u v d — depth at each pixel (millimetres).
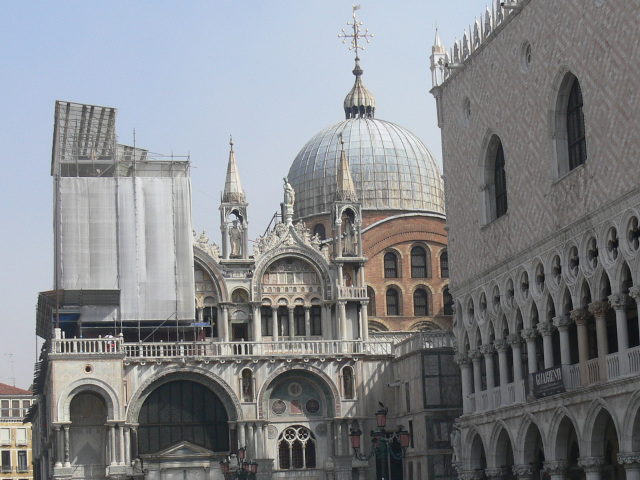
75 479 80250
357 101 114250
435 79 72625
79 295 84125
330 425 84812
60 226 85375
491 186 65688
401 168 106500
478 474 68250
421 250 102062
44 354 92125
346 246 91438
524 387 60719
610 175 51312
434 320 100875
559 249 56344
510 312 62250
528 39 59375
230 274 88625
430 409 80125
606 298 53188
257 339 87812
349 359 85375
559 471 57312
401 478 85250
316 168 108312
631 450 50594
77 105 87250
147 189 87125
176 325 85938
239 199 89438
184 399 83625
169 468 80750
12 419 155250
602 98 51906
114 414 79750
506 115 62188
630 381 50094
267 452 84062
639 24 48656
